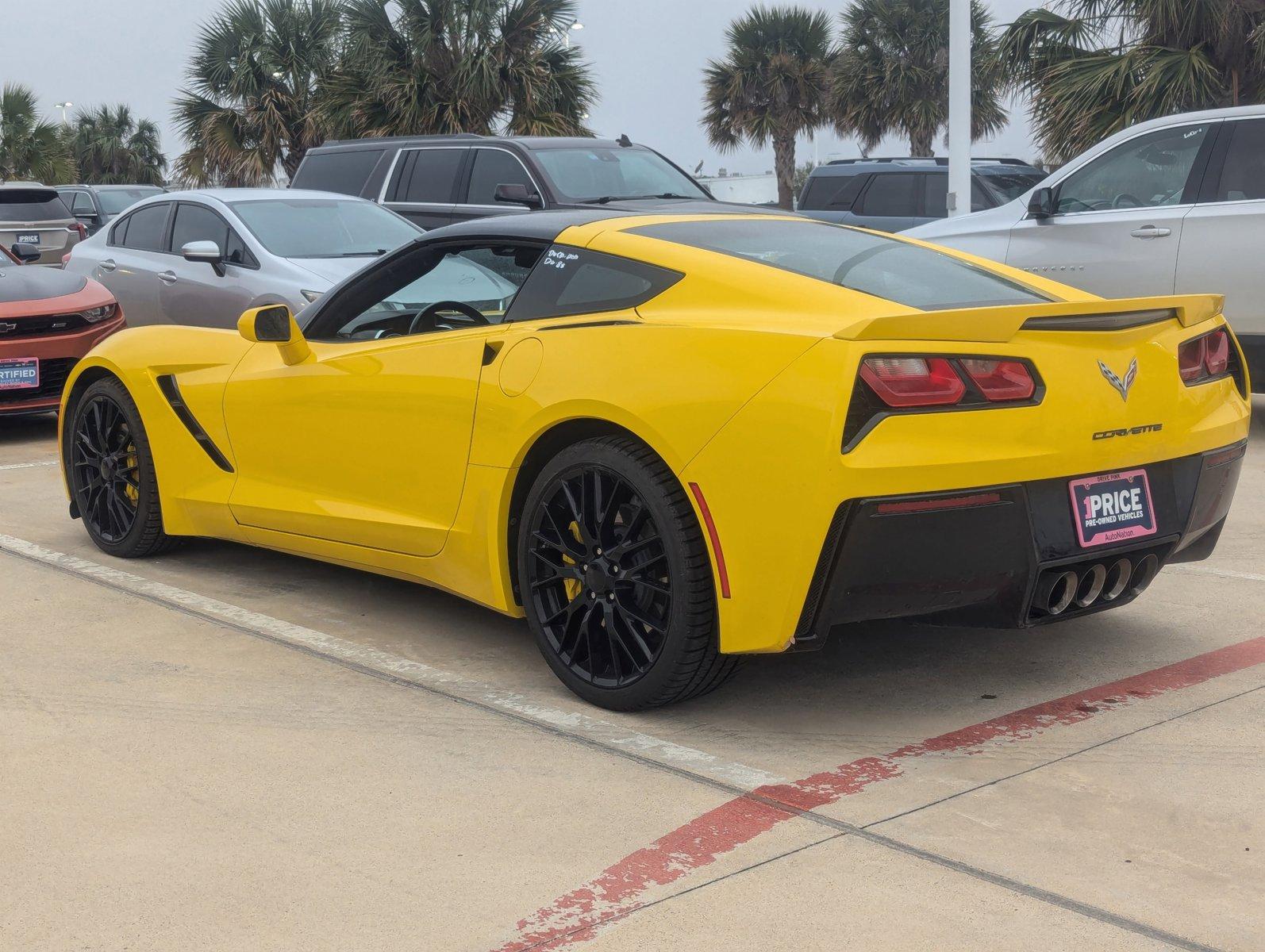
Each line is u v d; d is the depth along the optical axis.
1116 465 3.24
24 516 5.80
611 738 3.26
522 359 3.53
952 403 2.97
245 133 24.78
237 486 4.50
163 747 3.20
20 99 35.22
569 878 2.54
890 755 3.13
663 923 2.36
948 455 2.95
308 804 2.88
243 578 4.74
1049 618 3.29
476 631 4.14
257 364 4.44
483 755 3.15
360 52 20.14
